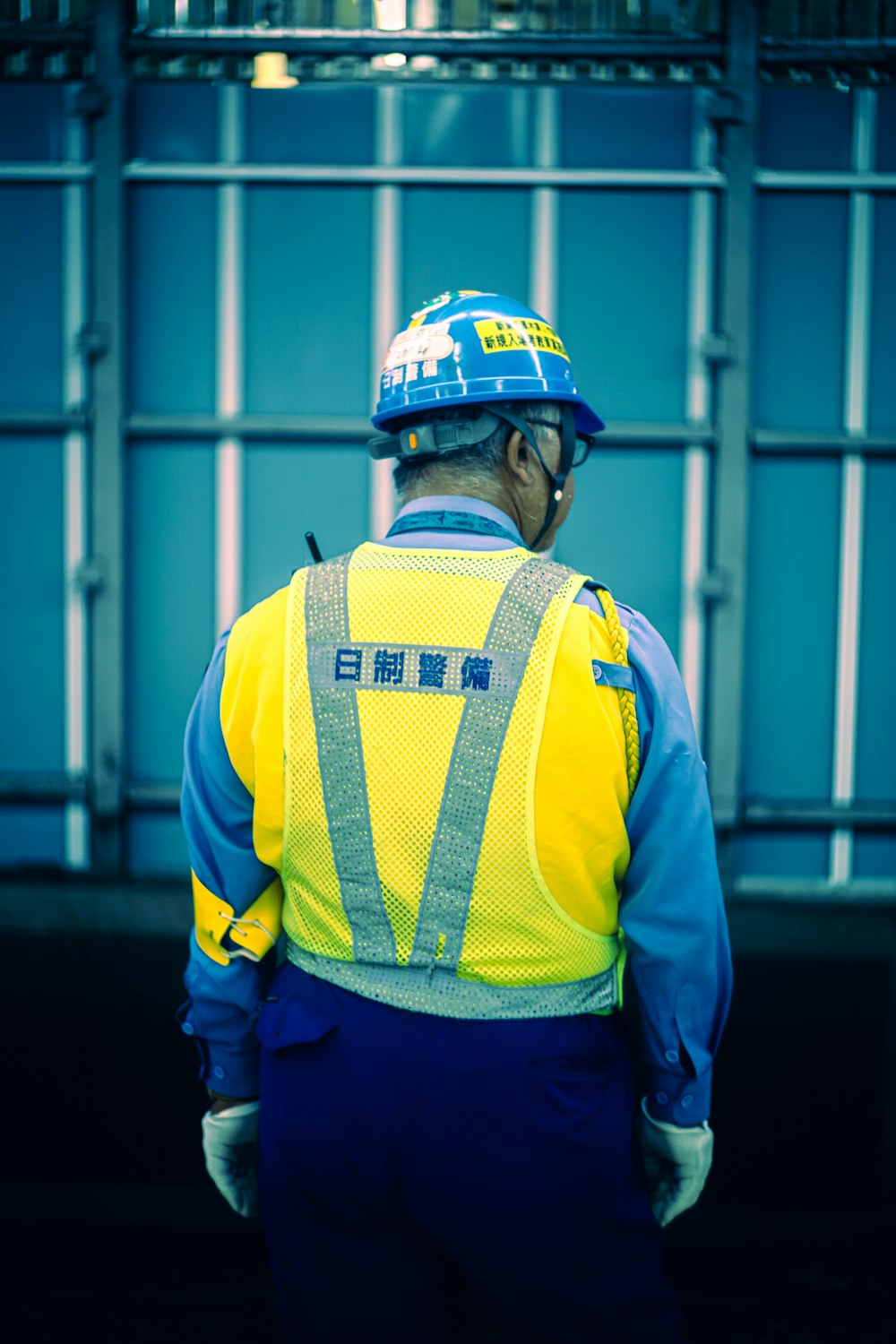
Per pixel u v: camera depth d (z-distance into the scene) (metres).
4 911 2.76
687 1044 1.40
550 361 1.45
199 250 2.69
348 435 2.71
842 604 2.77
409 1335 1.38
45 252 2.69
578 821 1.28
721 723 2.73
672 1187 1.48
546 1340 1.36
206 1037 1.53
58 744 2.81
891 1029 2.72
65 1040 2.77
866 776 2.81
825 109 2.65
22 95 2.66
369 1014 1.32
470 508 1.41
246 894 1.47
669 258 2.67
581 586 1.34
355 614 1.33
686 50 2.62
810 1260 2.70
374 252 2.68
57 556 2.76
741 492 2.70
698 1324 2.48
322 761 1.31
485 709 1.28
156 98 2.66
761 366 2.72
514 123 2.64
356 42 2.64
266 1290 2.58
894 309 2.71
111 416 2.70
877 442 2.71
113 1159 2.77
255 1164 1.65
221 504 2.74
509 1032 1.31
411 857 1.29
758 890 2.79
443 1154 1.29
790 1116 2.74
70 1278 2.61
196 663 2.78
